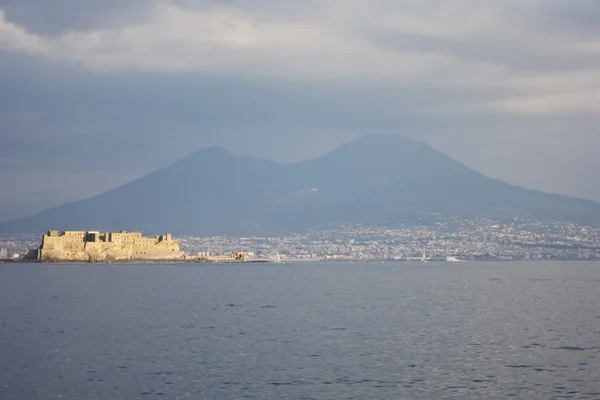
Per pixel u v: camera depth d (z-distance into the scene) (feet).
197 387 299.58
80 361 353.51
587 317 556.10
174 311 602.03
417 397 283.59
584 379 313.73
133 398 282.77
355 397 283.79
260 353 375.25
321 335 445.37
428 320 533.55
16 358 360.89
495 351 382.42
